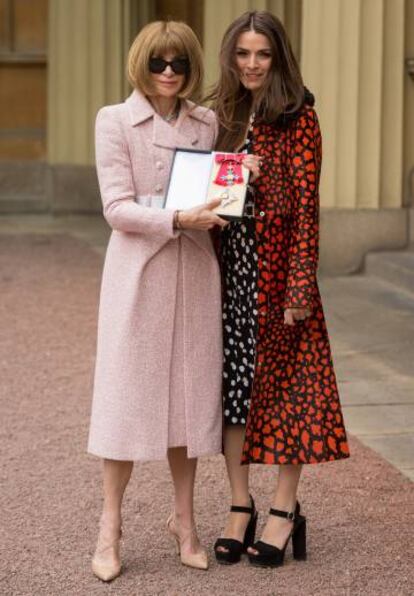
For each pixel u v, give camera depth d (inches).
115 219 160.4
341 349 321.1
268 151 163.3
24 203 702.5
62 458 225.3
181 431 166.1
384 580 165.6
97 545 169.0
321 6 435.5
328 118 438.9
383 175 442.9
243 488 173.3
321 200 444.8
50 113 685.3
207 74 522.0
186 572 169.2
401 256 432.1
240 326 166.9
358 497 201.3
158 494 202.5
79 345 331.9
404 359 309.9
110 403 164.2
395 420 252.1
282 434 165.8
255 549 170.1
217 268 165.8
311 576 167.3
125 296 163.2
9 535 183.6
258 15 163.2
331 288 415.5
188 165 160.2
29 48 701.9
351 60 433.7
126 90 675.4
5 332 348.8
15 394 276.2
